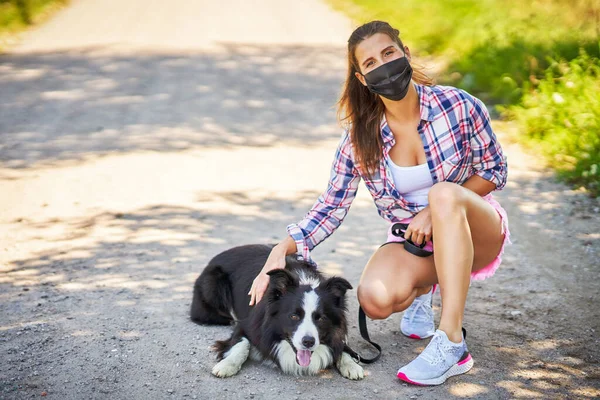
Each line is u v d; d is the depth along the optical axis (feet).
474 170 11.79
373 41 10.88
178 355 12.53
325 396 11.06
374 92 11.09
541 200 20.52
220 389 11.33
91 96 35.99
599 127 24.20
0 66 43.14
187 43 49.75
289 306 11.80
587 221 18.66
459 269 10.82
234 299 13.75
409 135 11.43
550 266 16.20
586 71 28.45
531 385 11.14
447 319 11.03
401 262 11.74
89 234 18.97
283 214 20.54
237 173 24.44
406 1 54.75
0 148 27.48
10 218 20.17
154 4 69.56
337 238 18.79
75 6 69.05
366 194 22.56
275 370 12.14
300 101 35.22
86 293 15.24
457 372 11.39
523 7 43.55
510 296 14.78
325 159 26.14
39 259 17.25
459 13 47.60
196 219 20.11
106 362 12.17
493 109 30.12
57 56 45.80
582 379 11.30
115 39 51.49
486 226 11.34
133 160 25.88
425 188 11.64
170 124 30.96
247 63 43.65
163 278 16.12
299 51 47.24
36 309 14.38
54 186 23.00
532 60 31.35
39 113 32.86
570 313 13.79
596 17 37.88
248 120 31.78
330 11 63.16
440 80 35.94
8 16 56.24
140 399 10.96
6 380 11.50
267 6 66.85
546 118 26.04
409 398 10.86
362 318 12.37
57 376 11.66
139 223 19.81
